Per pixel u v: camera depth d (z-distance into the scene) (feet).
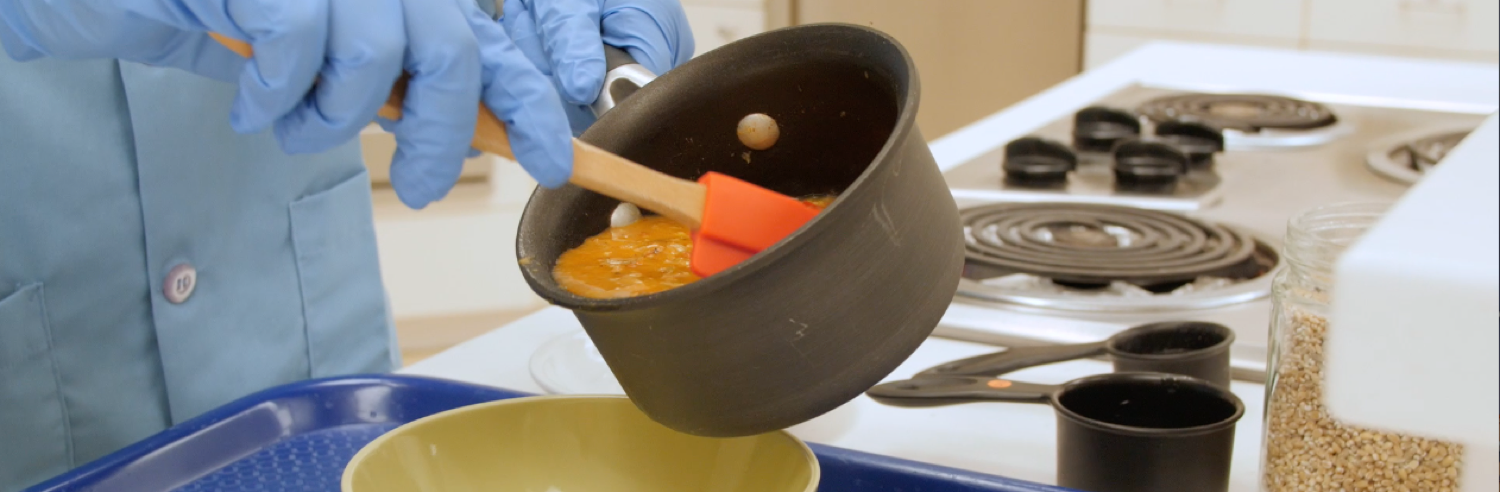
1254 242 3.62
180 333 3.33
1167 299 3.35
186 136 3.27
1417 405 1.13
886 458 2.70
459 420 2.67
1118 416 2.82
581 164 2.42
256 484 2.84
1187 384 2.77
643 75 2.83
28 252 3.12
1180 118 4.54
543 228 2.58
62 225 3.15
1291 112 4.63
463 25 2.40
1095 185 4.07
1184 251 3.54
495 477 2.69
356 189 3.65
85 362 3.23
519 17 3.03
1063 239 3.67
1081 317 3.32
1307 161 4.25
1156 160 4.09
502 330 3.40
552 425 2.71
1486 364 1.09
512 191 6.47
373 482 2.57
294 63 2.30
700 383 2.30
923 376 2.97
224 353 3.42
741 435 2.41
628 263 2.59
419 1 2.38
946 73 7.60
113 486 2.77
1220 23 6.81
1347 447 2.57
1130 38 7.06
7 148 3.07
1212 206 3.91
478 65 2.42
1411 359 1.12
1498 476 1.33
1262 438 2.72
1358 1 6.44
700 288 2.10
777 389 2.25
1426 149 4.17
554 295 2.25
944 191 2.51
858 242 2.18
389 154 6.24
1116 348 3.02
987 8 7.34
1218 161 4.28
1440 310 1.10
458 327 6.76
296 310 3.54
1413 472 2.53
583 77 2.81
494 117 2.52
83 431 3.25
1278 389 2.66
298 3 2.27
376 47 2.31
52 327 3.17
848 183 2.71
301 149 2.52
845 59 2.58
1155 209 3.88
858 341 2.25
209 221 3.35
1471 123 4.46
